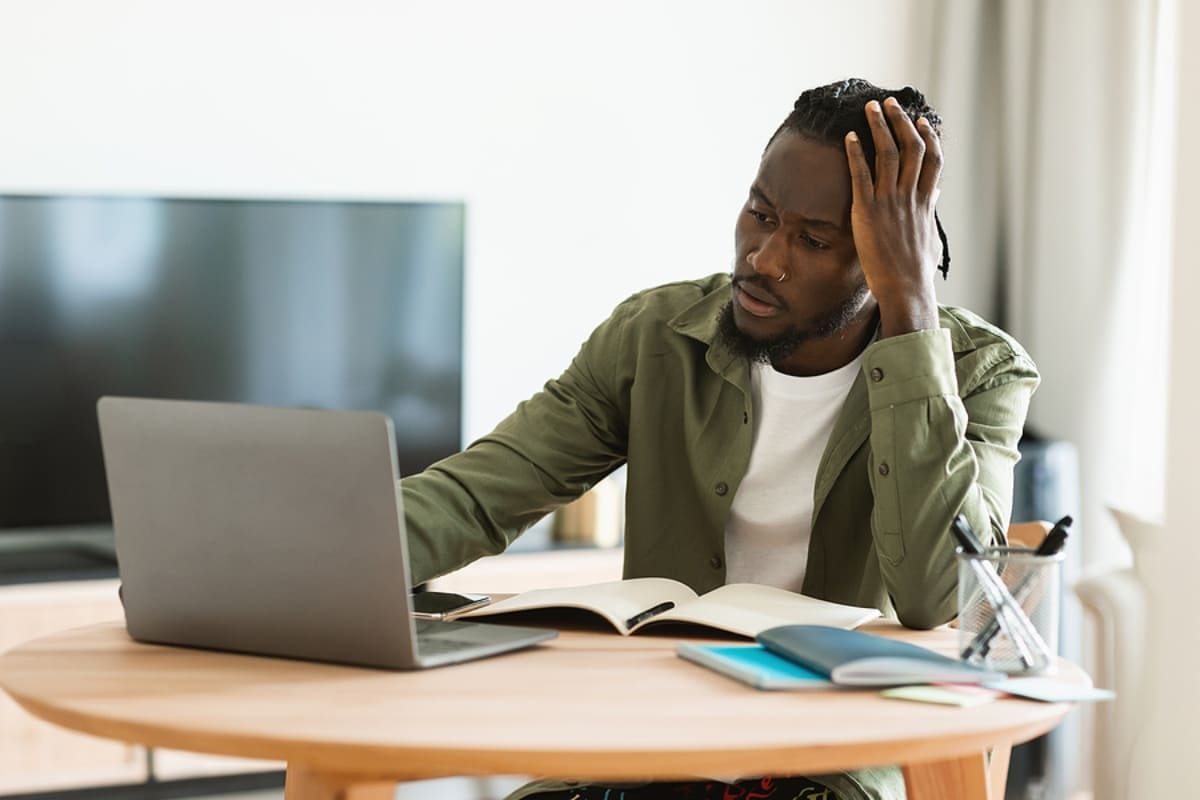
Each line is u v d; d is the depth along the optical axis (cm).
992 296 522
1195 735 334
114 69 447
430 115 484
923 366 188
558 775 126
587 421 232
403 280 475
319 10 469
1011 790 431
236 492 157
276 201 459
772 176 196
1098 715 366
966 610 163
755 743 128
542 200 500
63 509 443
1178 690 338
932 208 196
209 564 161
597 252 507
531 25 495
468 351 495
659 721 135
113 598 414
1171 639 340
